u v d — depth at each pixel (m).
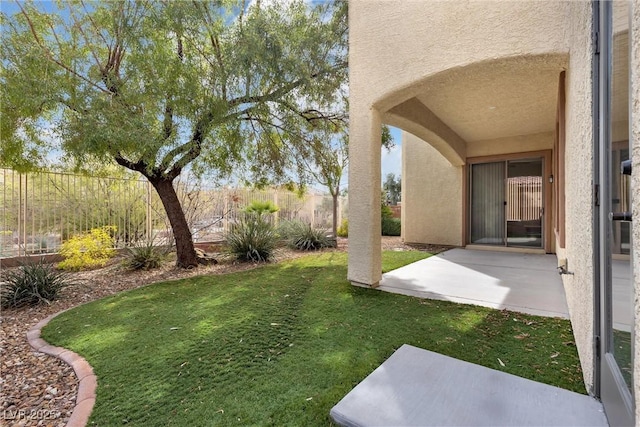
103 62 6.00
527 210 9.28
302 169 9.09
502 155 9.60
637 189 1.15
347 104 8.32
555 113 6.96
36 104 5.00
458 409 2.03
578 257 2.65
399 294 4.82
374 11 5.01
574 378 2.42
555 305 4.16
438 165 11.08
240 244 8.12
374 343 3.14
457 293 4.82
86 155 5.68
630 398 1.52
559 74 4.59
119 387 2.47
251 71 6.38
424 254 8.88
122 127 5.26
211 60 6.61
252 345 3.15
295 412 2.12
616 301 1.79
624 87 1.57
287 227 11.30
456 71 4.20
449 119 7.59
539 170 9.07
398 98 4.96
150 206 9.09
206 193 10.12
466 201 10.38
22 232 7.11
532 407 2.04
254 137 8.02
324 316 3.92
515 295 4.66
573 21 2.95
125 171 8.33
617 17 1.68
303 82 7.19
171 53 5.98
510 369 2.57
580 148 2.52
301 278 6.09
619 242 1.73
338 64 7.68
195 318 3.96
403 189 12.12
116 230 8.22
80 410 2.20
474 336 3.23
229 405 2.21
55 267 7.02
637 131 1.16
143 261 7.17
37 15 5.56
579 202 2.57
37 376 2.72
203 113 6.12
